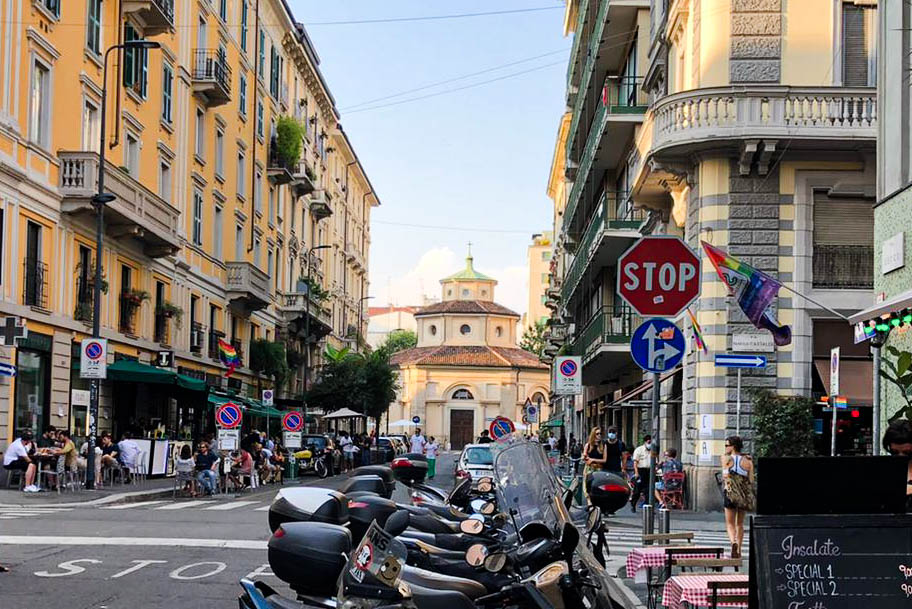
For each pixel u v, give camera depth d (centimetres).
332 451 4741
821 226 2373
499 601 552
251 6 5103
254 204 5172
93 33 3150
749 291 2248
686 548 933
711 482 2323
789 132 2291
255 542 1494
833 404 1591
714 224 2377
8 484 2586
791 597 502
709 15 2406
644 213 3372
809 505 516
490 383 9844
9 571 1183
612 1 3375
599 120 3484
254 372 5200
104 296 3225
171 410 3894
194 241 4241
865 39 2380
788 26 2383
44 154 2816
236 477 3133
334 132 7706
